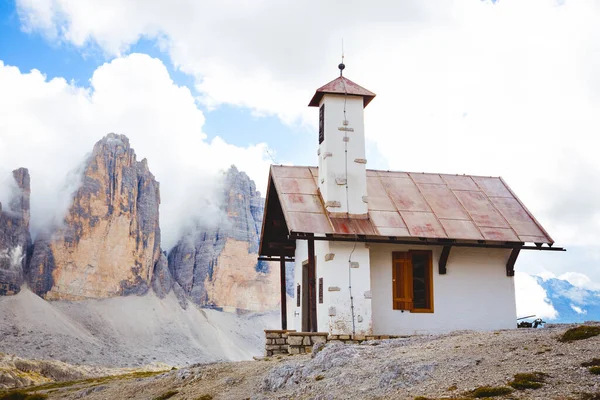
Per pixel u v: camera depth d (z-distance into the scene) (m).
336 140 24.56
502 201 26.80
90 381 35.59
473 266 24.89
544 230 24.94
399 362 13.55
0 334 193.25
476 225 24.66
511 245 24.30
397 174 27.86
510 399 9.96
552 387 10.22
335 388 13.01
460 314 24.31
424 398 10.75
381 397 11.65
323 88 24.88
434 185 27.31
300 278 28.14
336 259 23.06
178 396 16.73
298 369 15.27
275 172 26.42
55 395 24.08
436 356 13.60
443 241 23.97
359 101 25.27
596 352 11.62
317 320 24.14
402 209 24.97
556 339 13.23
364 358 14.95
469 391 10.76
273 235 30.12
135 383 20.77
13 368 100.94
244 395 15.07
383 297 24.06
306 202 24.39
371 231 23.14
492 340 14.56
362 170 24.58
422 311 24.08
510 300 24.84
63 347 197.00
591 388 9.81
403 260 24.42
